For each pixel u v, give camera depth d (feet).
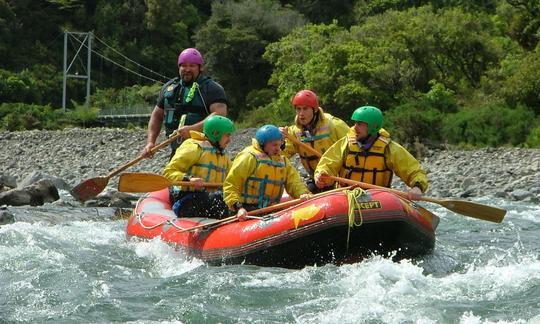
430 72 149.38
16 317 26.76
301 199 34.47
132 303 28.27
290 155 39.65
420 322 25.63
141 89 292.20
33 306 27.94
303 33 195.93
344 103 141.18
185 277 31.78
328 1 293.43
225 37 267.80
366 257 33.76
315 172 36.11
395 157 35.42
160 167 108.88
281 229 33.40
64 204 59.88
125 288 30.55
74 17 318.04
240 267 33.60
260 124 186.80
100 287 30.45
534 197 68.59
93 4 325.01
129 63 306.14
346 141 35.94
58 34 312.91
